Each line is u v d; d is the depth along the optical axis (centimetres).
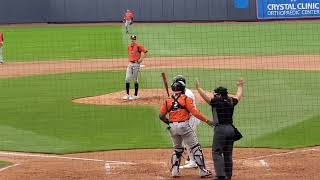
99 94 6981
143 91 7006
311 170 3931
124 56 10619
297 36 12862
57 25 15938
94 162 4238
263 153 4422
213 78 7938
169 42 12325
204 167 3797
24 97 6906
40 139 4981
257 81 7625
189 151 4003
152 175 3869
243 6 15900
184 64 9369
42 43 12538
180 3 15850
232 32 13662
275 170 3944
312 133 5031
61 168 4066
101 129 5297
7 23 16075
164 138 4944
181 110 3747
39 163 4222
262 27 14488
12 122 5634
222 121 3631
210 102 3647
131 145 4731
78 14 16138
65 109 6166
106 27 15225
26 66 9625
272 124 5381
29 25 16000
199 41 12381
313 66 8912
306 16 15925
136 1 15950
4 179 3794
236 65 9156
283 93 6800
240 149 4544
